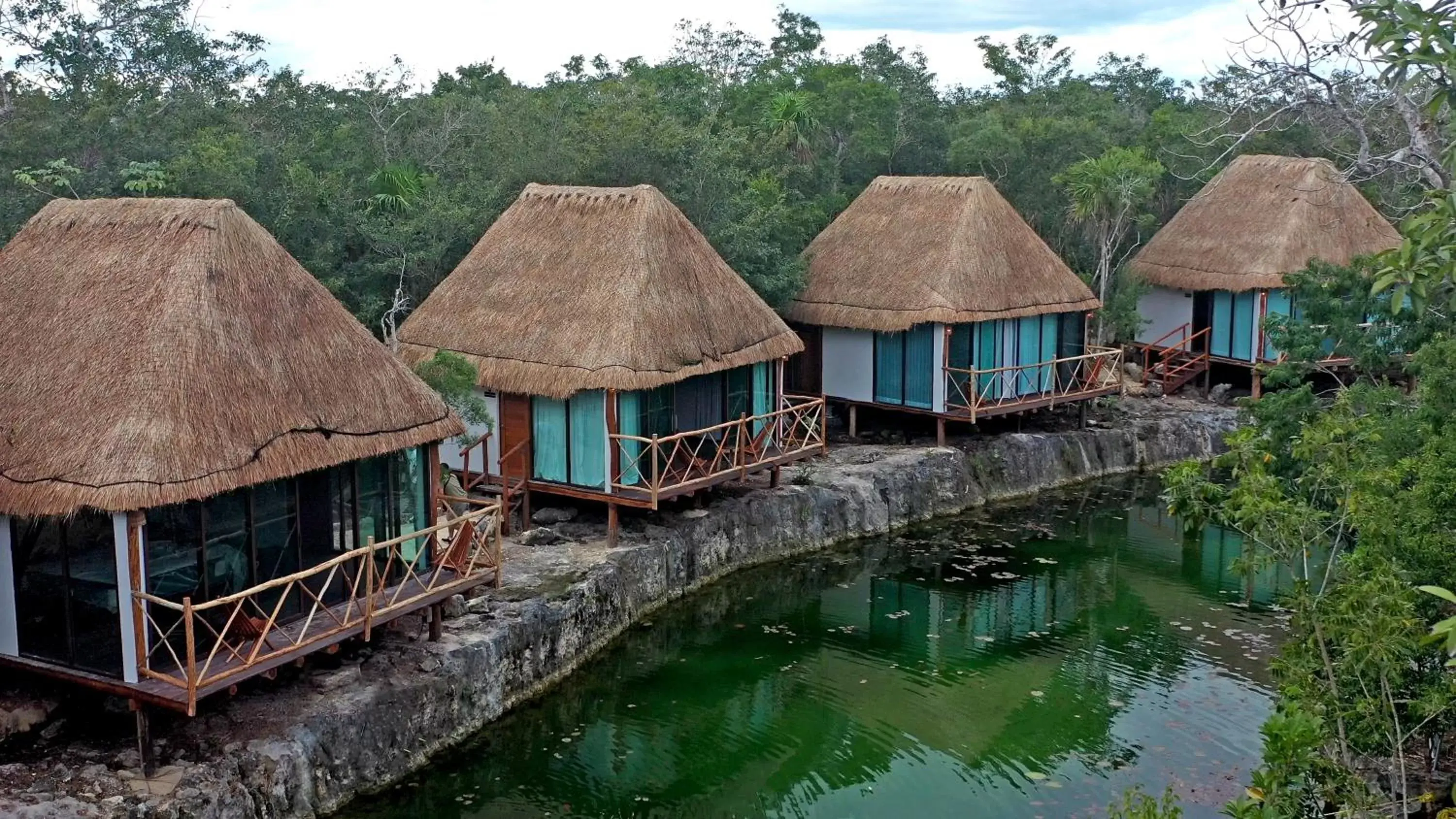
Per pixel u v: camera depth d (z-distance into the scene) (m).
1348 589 13.95
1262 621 24.22
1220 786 17.50
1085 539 29.05
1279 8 18.69
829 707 20.20
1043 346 34.25
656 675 21.27
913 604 24.94
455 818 16.50
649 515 25.53
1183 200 46.34
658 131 32.53
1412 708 13.95
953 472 30.89
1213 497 17.22
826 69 49.72
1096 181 38.38
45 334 16.44
